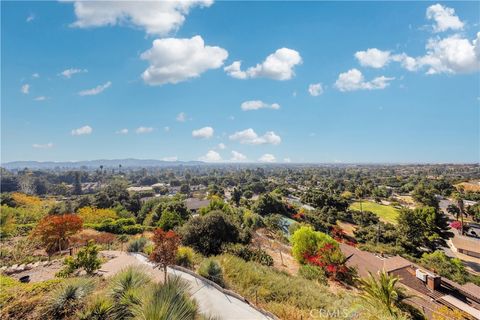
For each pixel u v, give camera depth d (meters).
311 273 16.77
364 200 79.81
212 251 18.16
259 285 11.92
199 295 10.06
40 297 6.85
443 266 27.91
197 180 134.62
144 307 4.71
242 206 59.72
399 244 37.59
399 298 11.69
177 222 29.64
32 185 101.50
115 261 14.27
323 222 47.16
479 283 24.45
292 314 9.23
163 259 10.78
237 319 8.27
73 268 10.94
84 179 168.62
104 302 6.19
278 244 28.64
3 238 23.64
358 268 19.11
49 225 16.67
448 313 12.32
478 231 50.62
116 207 47.34
